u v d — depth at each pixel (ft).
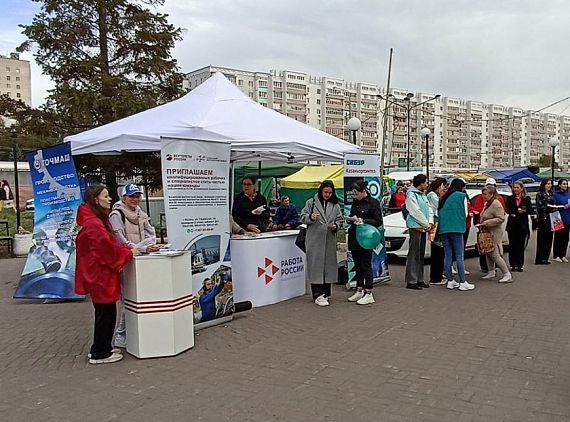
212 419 13.05
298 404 13.83
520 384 15.05
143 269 17.71
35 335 21.27
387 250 39.14
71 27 48.80
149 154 47.44
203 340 19.97
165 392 14.85
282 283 26.96
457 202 28.94
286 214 36.27
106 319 17.46
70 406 13.99
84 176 47.47
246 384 15.34
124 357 18.15
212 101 29.12
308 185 75.31
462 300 26.50
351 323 22.16
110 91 47.85
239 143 25.66
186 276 18.76
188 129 25.20
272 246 26.35
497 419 12.77
